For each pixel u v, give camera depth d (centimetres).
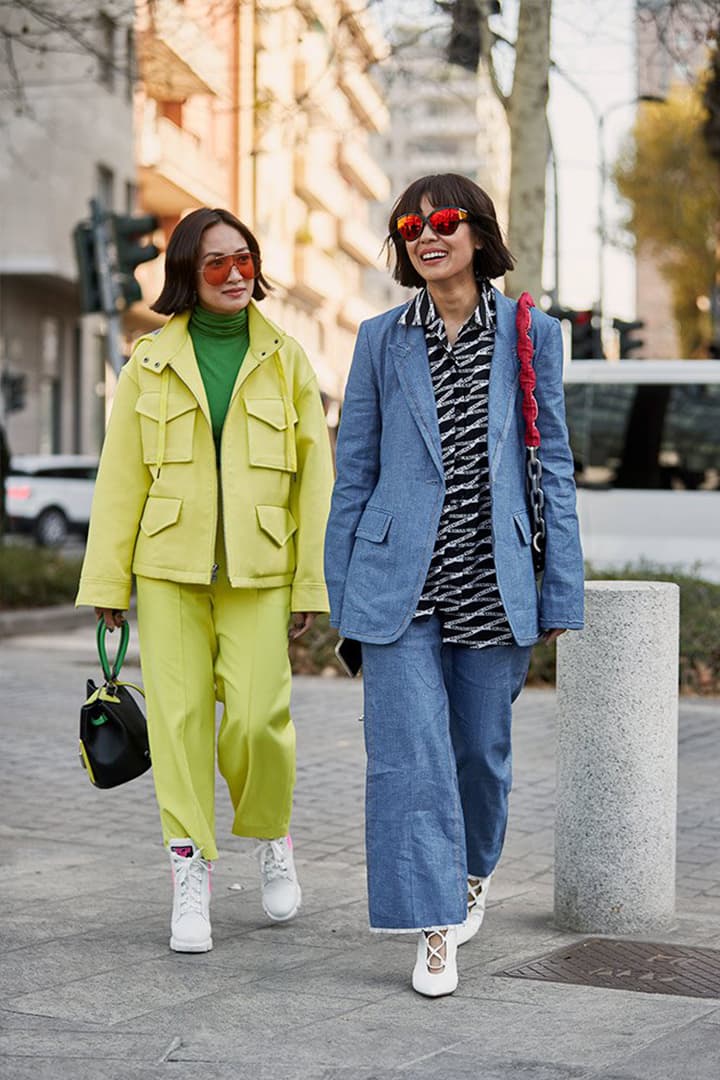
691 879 618
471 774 484
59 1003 446
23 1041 414
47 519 3288
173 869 505
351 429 476
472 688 472
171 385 509
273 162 5234
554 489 469
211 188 4331
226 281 504
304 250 5694
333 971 480
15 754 888
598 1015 435
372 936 523
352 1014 438
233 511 503
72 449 4028
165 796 504
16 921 538
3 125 1875
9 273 3569
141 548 509
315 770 840
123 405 513
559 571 468
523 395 468
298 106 1510
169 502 505
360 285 7719
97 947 505
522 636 460
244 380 509
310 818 731
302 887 596
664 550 1633
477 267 471
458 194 460
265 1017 435
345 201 6556
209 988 462
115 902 567
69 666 1280
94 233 1752
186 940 497
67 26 1470
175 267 506
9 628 1627
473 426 461
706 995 456
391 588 459
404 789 457
